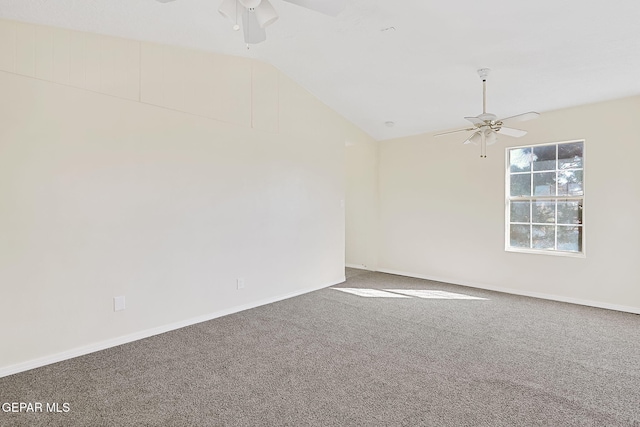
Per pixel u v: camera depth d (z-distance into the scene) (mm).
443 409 2258
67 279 2957
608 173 4438
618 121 4363
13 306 2695
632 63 3600
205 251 3949
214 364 2871
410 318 4062
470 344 3311
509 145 5250
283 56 4266
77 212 3008
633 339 3449
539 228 5082
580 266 4672
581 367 2850
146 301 3455
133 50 3373
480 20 3113
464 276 5758
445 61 3895
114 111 3234
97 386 2520
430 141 6160
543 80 4070
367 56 4043
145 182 3443
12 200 2684
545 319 4043
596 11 2852
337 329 3697
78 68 3021
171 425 2086
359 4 3082
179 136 3719
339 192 5859
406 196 6480
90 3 2678
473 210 5645
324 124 5531
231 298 4223
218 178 4082
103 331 3168
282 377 2662
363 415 2191
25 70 2746
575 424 2111
